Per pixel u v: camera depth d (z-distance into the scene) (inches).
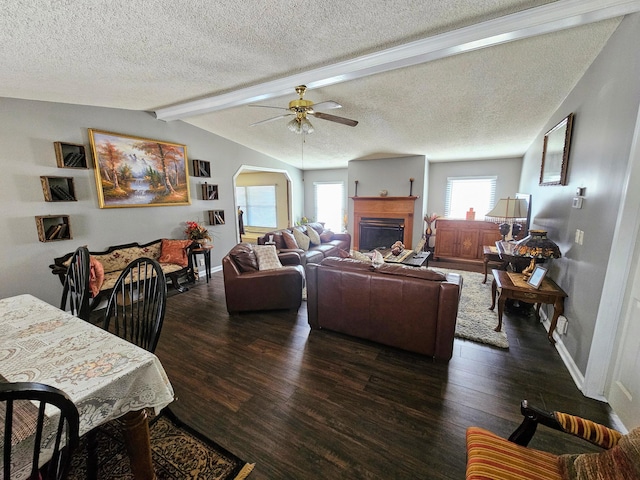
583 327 83.4
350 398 78.7
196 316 132.7
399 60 93.1
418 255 192.7
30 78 94.0
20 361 45.8
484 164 241.9
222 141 211.6
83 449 62.6
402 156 243.8
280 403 77.2
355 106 148.5
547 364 93.0
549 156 132.1
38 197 124.2
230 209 221.9
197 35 78.3
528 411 45.0
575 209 97.3
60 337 53.7
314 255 203.9
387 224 258.1
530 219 174.9
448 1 70.3
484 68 107.0
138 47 81.1
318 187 330.0
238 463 60.1
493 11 75.1
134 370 44.2
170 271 158.2
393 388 82.6
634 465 34.4
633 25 67.9
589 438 41.7
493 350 101.6
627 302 68.6
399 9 72.5
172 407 75.9
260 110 165.9
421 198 241.9
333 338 111.3
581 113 99.3
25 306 68.2
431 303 91.5
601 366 75.1
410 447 63.6
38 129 122.6
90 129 138.1
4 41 69.4
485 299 148.6
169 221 179.3
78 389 39.3
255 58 96.4
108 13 63.8
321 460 60.8
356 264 106.2
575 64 96.5
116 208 151.7
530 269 119.8
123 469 58.9
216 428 69.1
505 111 140.7
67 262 127.3
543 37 86.7
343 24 78.1
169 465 59.6
